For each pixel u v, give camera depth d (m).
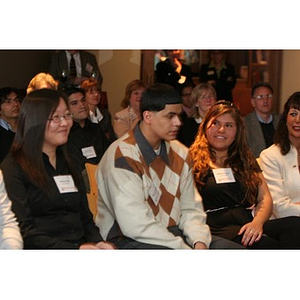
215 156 3.63
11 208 2.77
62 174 2.93
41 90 2.84
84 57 6.45
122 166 2.99
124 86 7.54
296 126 3.84
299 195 3.91
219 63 7.45
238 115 3.62
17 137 2.82
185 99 5.95
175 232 3.11
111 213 3.10
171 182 3.11
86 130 4.69
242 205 3.59
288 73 7.82
